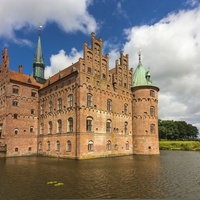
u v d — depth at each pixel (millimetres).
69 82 46438
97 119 46031
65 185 19641
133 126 55062
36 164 34469
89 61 46531
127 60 56625
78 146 41688
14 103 51656
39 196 16312
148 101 54500
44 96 54656
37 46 65562
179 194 16844
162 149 93250
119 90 52844
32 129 54344
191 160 42531
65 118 46219
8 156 48562
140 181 21375
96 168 29875
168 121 138375
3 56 55250
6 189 18328
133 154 53406
